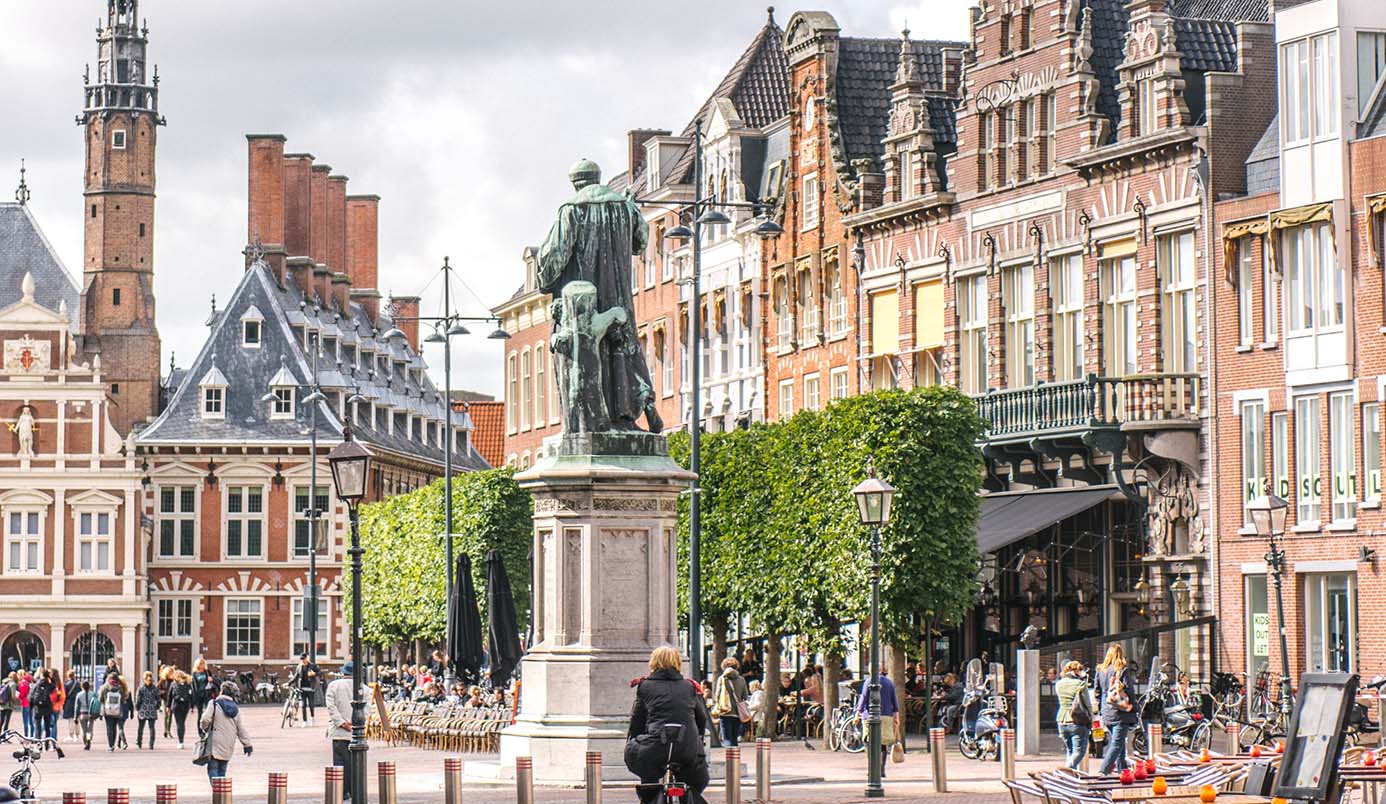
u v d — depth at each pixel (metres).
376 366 148.88
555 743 38.66
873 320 76.50
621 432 39.16
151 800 45.28
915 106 74.31
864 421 60.66
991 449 66.06
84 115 142.12
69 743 76.38
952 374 71.50
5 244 145.38
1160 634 60.91
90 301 141.00
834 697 62.91
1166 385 61.12
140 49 143.25
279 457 132.62
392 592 108.12
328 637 132.25
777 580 64.38
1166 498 61.50
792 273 82.69
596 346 39.25
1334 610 57.19
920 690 66.75
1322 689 25.08
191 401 133.38
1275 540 58.09
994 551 68.69
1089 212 64.88
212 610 132.00
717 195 90.88
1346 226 56.69
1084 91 65.44
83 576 128.75
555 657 38.91
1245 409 59.59
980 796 40.84
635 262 102.25
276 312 136.38
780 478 64.44
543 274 39.88
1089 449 63.41
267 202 139.75
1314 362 57.44
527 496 97.44
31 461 129.12
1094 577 64.50
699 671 59.25
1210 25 63.31
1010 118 69.19
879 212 74.94
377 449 136.00
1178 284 61.75
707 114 92.00
